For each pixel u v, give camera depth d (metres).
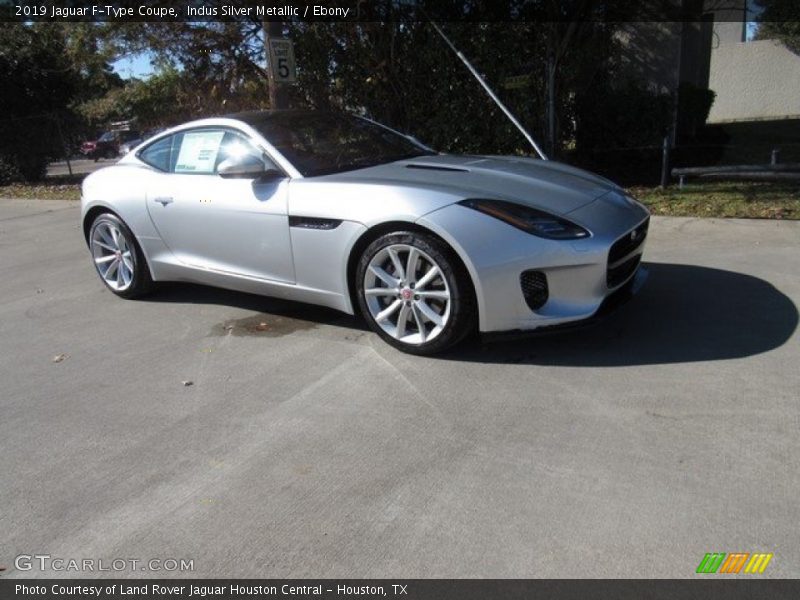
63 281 6.39
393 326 4.03
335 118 5.14
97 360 4.36
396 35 9.24
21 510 2.78
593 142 10.85
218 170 4.35
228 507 2.70
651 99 10.54
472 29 8.69
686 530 2.36
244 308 5.18
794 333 3.89
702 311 4.34
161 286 5.68
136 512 2.71
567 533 2.39
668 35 11.78
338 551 2.41
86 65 11.02
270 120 4.79
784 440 2.86
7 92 16.12
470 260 3.54
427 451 2.98
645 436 2.96
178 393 3.76
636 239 3.96
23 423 3.54
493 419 3.21
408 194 3.79
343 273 4.09
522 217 3.62
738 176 8.36
